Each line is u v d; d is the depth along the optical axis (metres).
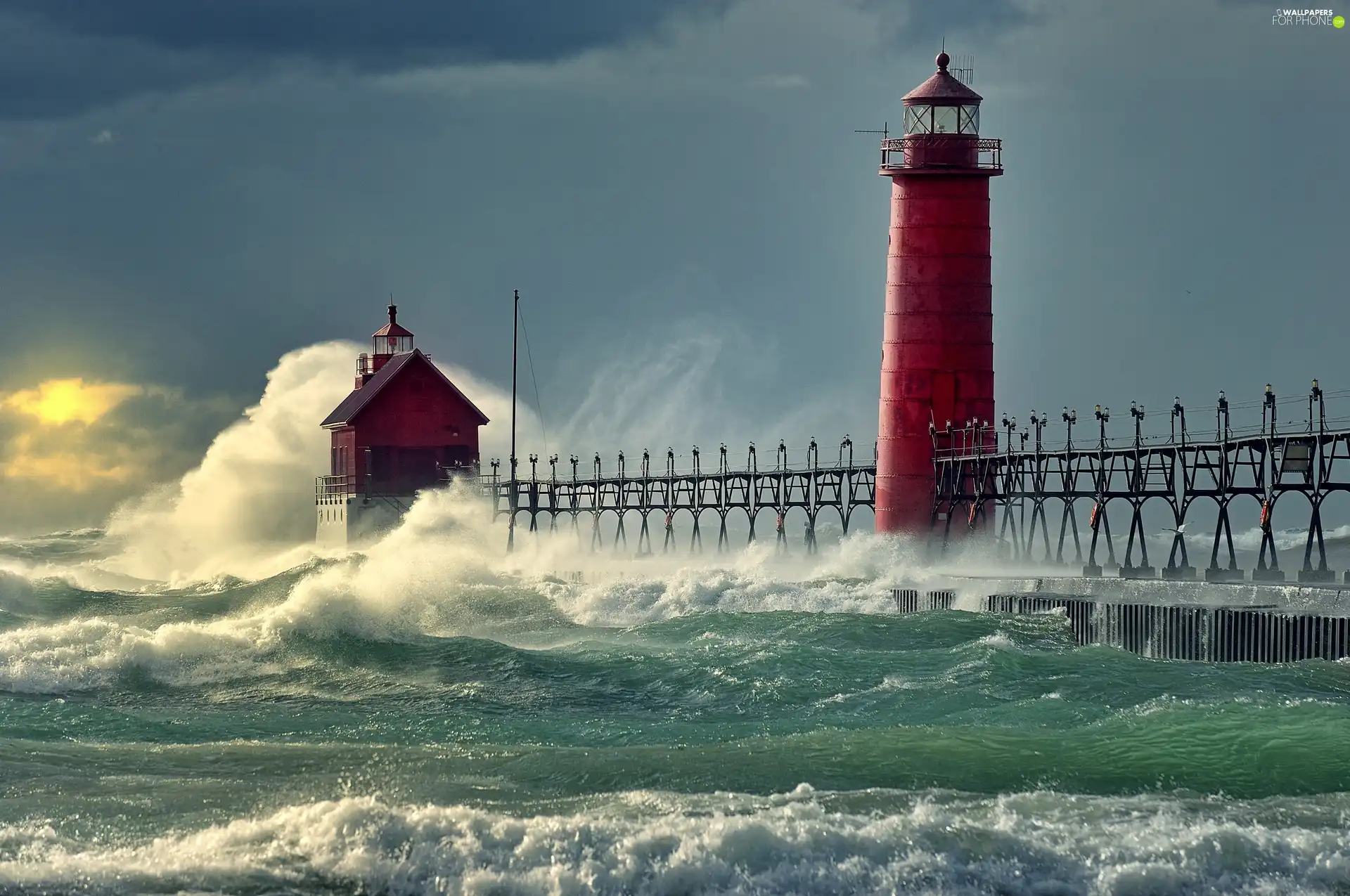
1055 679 74.56
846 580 133.38
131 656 79.81
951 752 57.41
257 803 52.25
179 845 46.25
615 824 45.84
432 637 88.56
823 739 60.00
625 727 66.12
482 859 44.19
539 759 57.72
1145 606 94.75
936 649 89.75
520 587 124.31
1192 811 48.91
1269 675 74.94
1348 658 79.69
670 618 109.62
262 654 83.25
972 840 45.00
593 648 93.56
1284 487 107.38
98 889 42.78
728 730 65.00
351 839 45.25
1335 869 43.91
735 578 131.50
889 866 43.75
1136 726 60.22
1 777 55.59
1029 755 56.72
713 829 45.12
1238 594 91.94
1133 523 120.31
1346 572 104.62
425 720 68.88
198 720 68.69
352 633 87.12
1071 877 43.66
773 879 43.16
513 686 77.56
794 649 83.38
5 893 42.41
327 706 73.12
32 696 74.44
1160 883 43.28
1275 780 53.41
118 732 65.31
